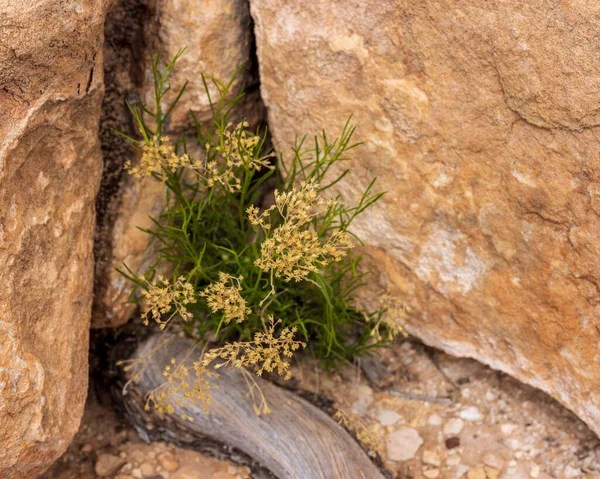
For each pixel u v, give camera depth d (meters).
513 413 2.84
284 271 2.35
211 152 2.86
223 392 2.72
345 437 2.67
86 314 2.50
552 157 2.33
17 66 2.09
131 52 2.66
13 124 2.11
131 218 2.75
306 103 2.70
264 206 3.10
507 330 2.65
